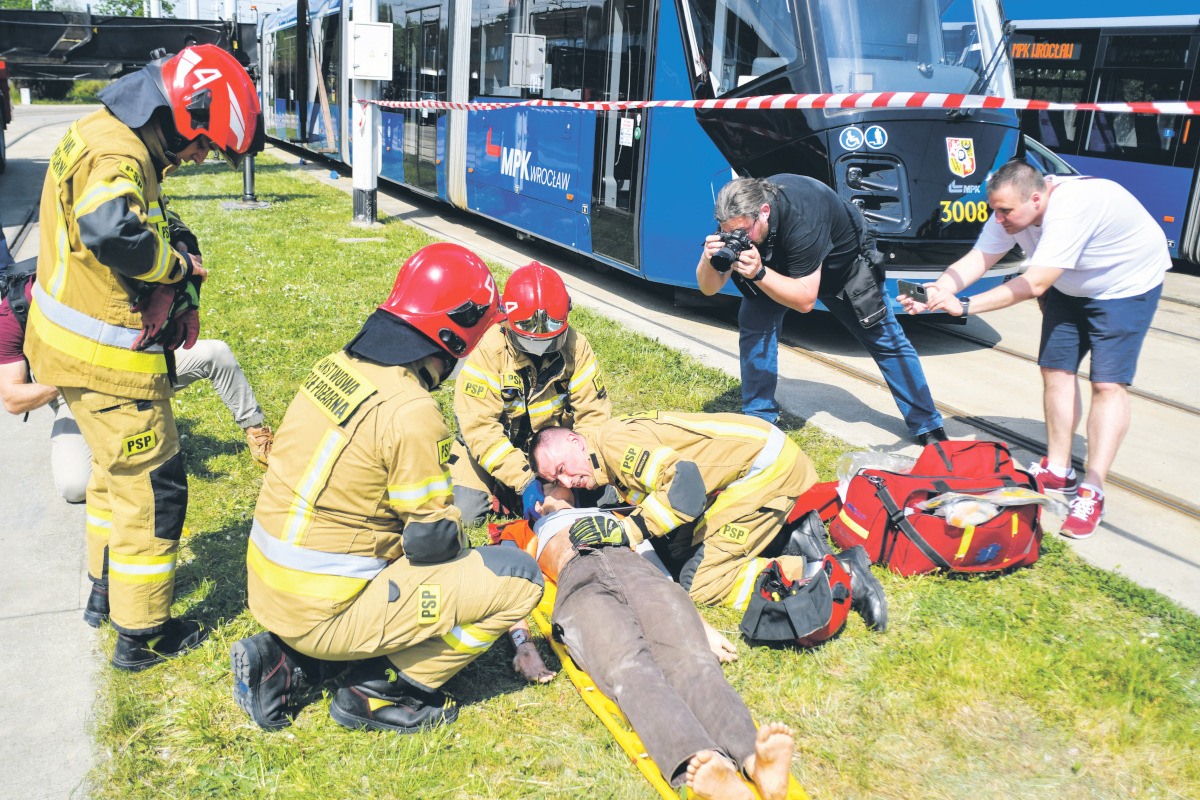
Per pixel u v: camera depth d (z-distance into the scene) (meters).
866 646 3.62
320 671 3.16
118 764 2.90
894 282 7.39
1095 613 3.95
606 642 3.07
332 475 2.81
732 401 6.30
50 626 3.66
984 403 6.69
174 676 3.35
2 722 3.09
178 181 18.33
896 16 7.53
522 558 3.11
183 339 3.24
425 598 2.94
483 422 4.16
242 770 2.91
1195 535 4.74
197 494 4.74
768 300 5.38
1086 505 4.64
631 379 6.67
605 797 2.83
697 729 2.74
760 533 3.81
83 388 3.08
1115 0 12.38
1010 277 8.01
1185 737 3.17
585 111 9.58
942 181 7.36
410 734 3.07
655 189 8.51
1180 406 6.76
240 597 3.81
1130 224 4.48
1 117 17.38
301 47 22.42
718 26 7.87
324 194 17.17
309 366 6.68
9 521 4.56
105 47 15.88
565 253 12.10
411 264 2.92
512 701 3.27
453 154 13.45
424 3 14.38
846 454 4.96
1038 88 13.46
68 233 2.98
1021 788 2.96
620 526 3.38
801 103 5.59
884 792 2.92
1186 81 11.68
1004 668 3.49
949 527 4.05
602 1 9.21
